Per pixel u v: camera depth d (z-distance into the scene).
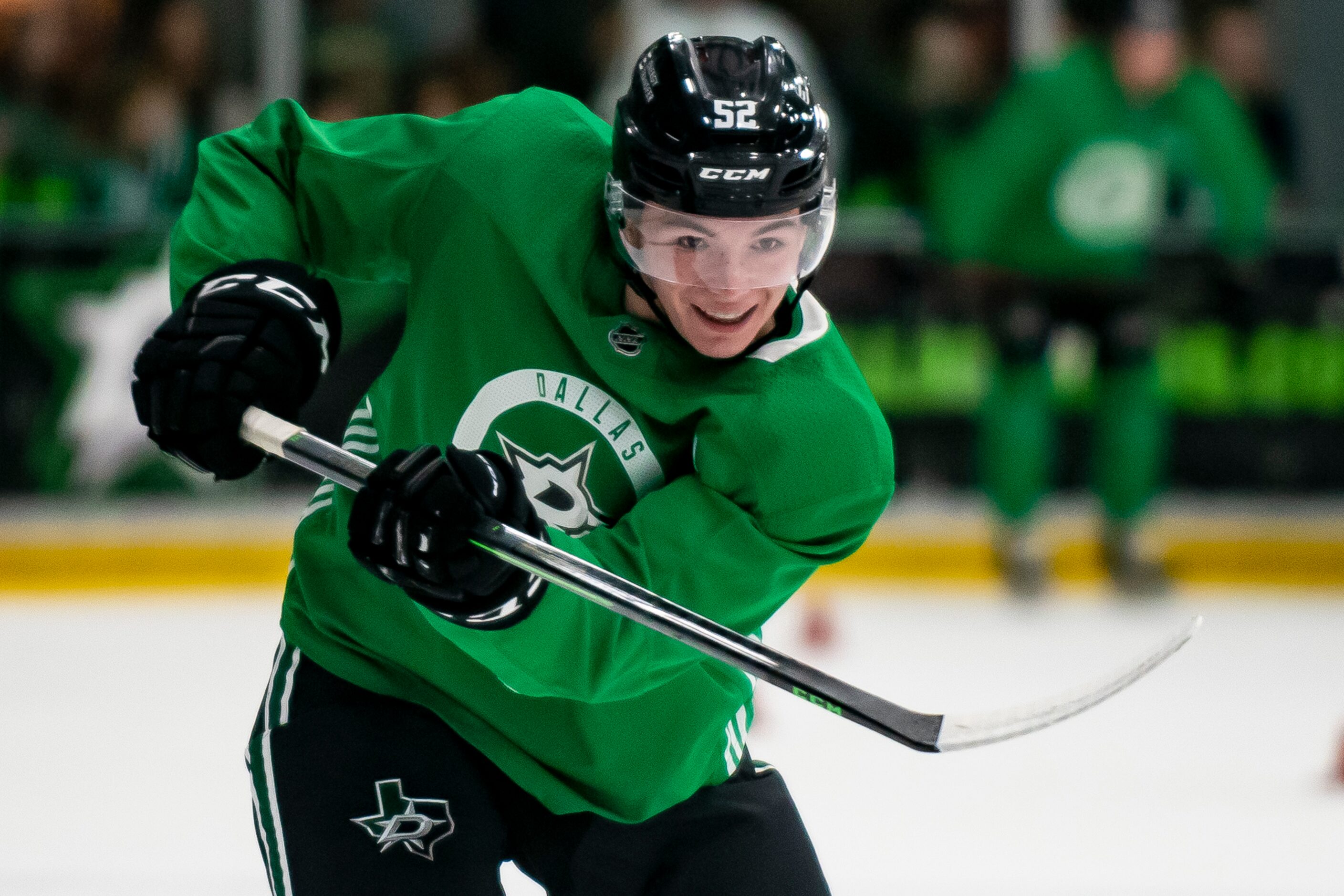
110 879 13.48
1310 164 29.08
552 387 7.56
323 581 7.88
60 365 25.89
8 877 13.48
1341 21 28.77
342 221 8.35
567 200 7.70
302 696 7.94
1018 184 23.73
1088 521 26.45
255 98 27.81
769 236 6.99
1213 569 26.09
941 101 28.16
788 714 18.95
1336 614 24.25
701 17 25.98
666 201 6.95
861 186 28.42
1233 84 28.92
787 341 7.42
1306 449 26.69
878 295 26.59
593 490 7.60
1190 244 26.42
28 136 27.52
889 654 21.70
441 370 7.78
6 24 27.42
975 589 25.73
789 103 7.04
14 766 16.70
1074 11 26.34
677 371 7.41
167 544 25.53
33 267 25.83
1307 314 26.52
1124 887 13.61
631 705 7.63
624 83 25.94
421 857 7.50
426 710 7.85
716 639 6.45
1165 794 16.12
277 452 7.00
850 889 13.53
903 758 17.27
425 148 8.19
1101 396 24.55
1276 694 19.97
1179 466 26.75
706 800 7.97
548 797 7.77
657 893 7.91
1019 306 24.20
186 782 16.23
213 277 7.56
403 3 28.02
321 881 7.48
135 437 26.02
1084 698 6.38
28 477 25.97
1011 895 13.41
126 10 27.64
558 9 27.84
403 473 6.33
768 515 7.30
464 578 6.35
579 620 6.87
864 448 7.36
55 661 21.11
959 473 26.69
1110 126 23.61
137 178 27.61
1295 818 15.45
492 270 7.71
